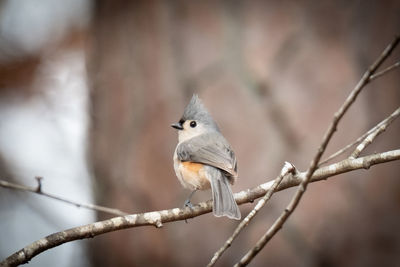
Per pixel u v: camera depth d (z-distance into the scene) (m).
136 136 10.96
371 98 10.16
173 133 10.62
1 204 13.33
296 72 10.29
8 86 12.69
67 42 12.77
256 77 10.34
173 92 10.71
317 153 5.37
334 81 10.21
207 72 10.59
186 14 10.84
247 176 10.11
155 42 11.00
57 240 6.07
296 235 9.97
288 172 6.43
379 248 9.76
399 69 10.21
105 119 11.52
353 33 10.38
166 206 10.52
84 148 12.97
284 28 10.42
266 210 10.06
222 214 7.03
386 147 10.10
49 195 7.57
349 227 9.88
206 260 10.18
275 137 10.14
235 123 10.29
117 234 10.98
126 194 10.91
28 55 12.63
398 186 9.85
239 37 10.55
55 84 12.70
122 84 11.34
